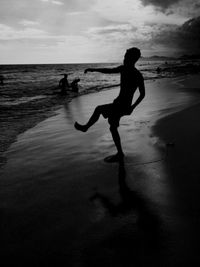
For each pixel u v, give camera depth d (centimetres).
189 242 213
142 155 432
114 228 241
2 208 293
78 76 5059
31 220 265
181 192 299
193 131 540
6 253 217
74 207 285
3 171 406
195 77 2722
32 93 1845
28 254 214
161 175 349
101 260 201
